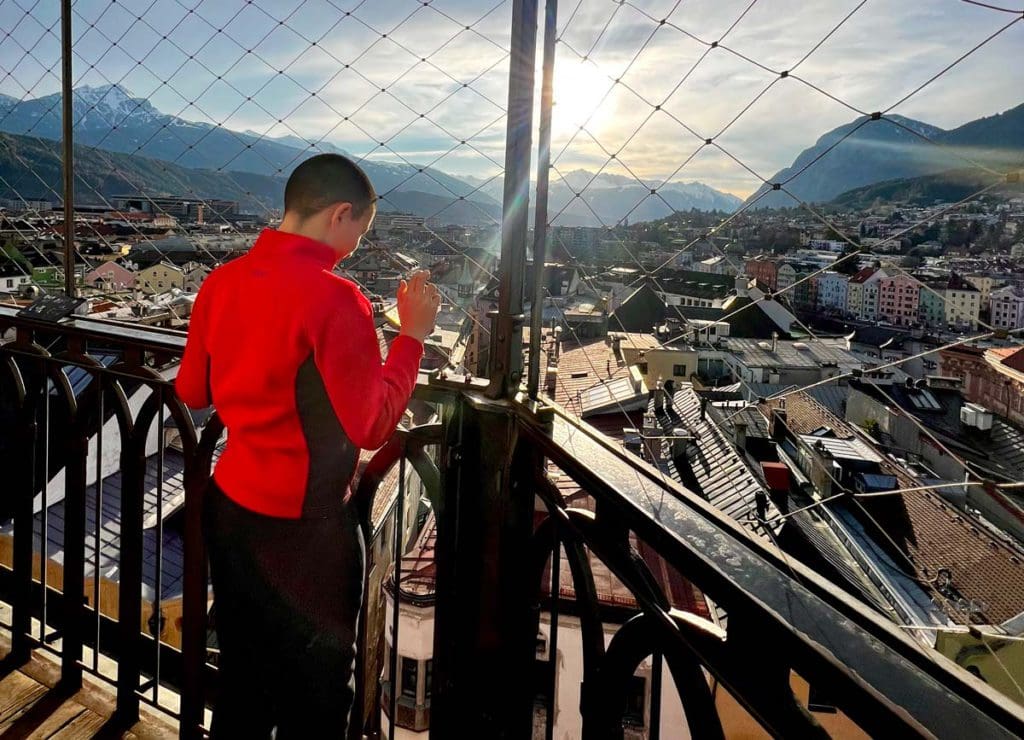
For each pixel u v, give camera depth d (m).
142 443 2.01
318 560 1.33
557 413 1.44
